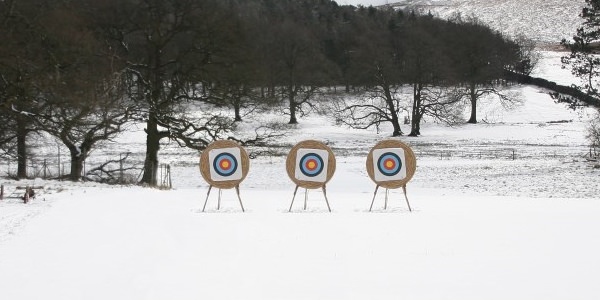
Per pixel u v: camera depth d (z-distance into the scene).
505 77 103.25
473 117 82.69
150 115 32.56
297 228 14.12
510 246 11.91
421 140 69.19
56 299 8.30
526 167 43.16
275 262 10.48
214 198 21.30
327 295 8.42
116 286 8.91
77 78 29.14
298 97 89.75
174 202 19.28
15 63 28.03
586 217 16.03
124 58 32.91
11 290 8.73
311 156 17.94
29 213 15.97
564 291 8.60
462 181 36.44
